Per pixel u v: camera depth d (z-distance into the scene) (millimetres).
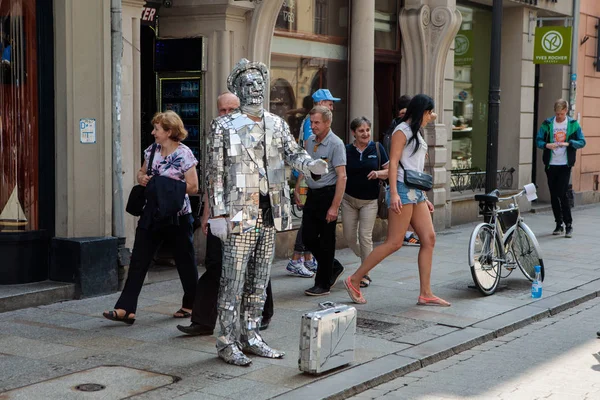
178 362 6172
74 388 5512
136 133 9211
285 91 11414
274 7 10258
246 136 5945
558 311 8648
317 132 8320
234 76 6055
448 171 14453
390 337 7172
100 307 7914
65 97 8219
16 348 6465
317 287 8820
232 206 5945
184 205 7230
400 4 13578
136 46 9102
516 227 9547
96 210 8484
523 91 16984
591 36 19266
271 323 7512
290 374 5973
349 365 6285
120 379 5738
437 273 10273
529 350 7086
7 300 7676
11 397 5305
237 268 6062
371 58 12406
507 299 8891
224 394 5492
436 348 6855
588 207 19031
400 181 8172
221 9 9773
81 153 8336
